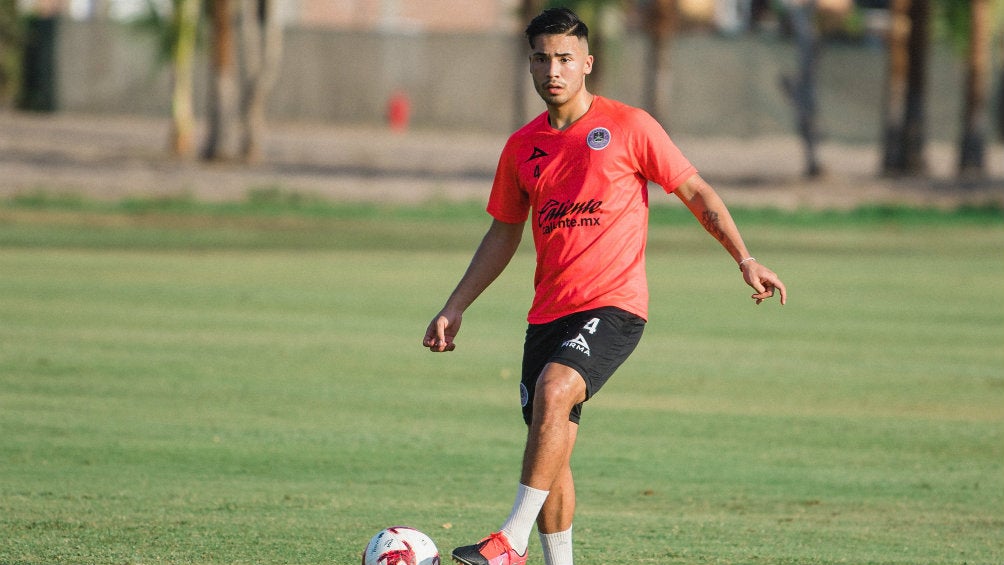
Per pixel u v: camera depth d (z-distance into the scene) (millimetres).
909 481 27047
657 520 23594
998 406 35375
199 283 58625
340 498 24641
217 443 29172
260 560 20438
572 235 18281
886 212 107812
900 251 82625
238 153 139875
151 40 195250
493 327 48531
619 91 195125
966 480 27219
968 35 145750
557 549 18594
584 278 18234
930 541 22469
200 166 125438
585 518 23672
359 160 141000
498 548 17000
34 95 199750
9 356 39375
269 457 28000
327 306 52469
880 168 146375
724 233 18328
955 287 63750
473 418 32656
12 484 25047
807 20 135375
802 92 135375
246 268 65000
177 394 34562
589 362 17609
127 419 31359
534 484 17234
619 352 17938
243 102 132000
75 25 199125
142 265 64938
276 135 174500
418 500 24672
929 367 41375
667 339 46531
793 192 123750
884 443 30688
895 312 54594
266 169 125062
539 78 18406
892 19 141625
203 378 36875
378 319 49312
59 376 36500
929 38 138125
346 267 66562
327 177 120875
